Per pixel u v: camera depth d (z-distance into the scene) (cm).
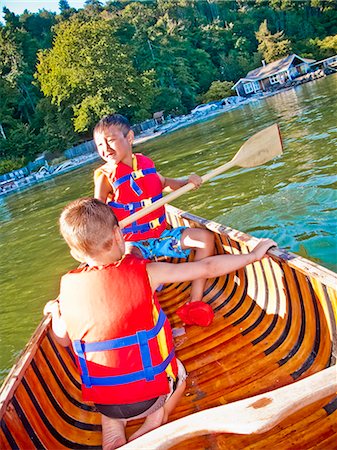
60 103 3512
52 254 660
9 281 582
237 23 5888
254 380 173
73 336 145
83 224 142
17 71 4109
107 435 148
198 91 4722
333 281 145
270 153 269
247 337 202
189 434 102
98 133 238
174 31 4841
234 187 666
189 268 160
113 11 6569
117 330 139
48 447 150
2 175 2906
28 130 3522
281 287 200
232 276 256
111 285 140
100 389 143
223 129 1775
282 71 4159
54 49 3397
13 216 1212
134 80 3491
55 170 2594
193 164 1087
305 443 134
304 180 575
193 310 215
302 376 164
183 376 167
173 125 3102
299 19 5906
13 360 362
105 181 248
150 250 240
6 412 137
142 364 141
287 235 403
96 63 3344
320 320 166
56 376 183
